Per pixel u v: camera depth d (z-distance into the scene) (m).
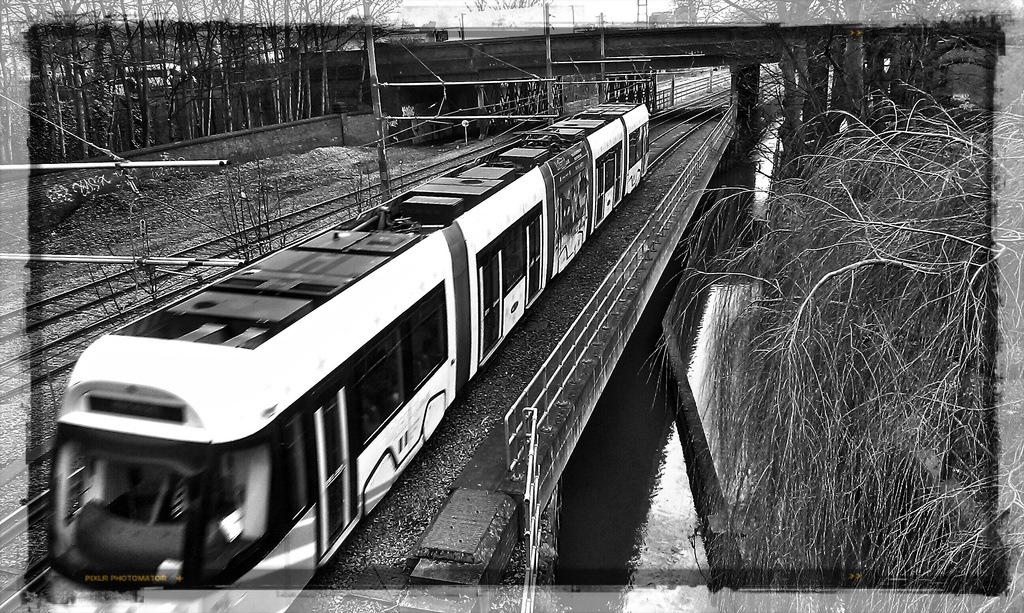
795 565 8.08
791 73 16.47
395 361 9.56
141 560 6.43
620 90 47.34
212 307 8.39
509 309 14.28
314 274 9.47
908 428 6.93
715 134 29.72
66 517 6.62
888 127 9.88
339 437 8.17
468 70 41.09
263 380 7.05
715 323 11.23
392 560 8.51
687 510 15.93
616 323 14.95
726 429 10.59
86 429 6.71
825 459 7.61
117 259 9.77
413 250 10.68
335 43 43.34
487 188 14.34
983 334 6.62
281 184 29.81
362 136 40.09
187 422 6.59
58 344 15.09
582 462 15.03
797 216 9.49
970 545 6.41
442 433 11.19
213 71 36.78
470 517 8.75
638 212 25.45
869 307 7.64
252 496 6.77
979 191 7.11
